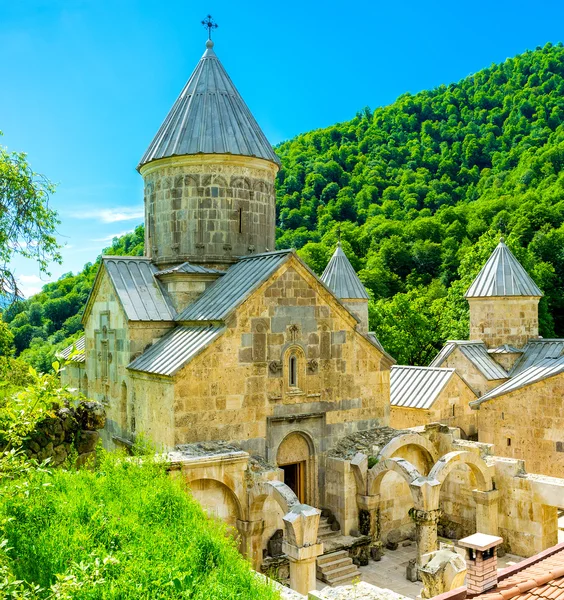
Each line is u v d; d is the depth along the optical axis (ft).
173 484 45.09
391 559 71.36
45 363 202.18
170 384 64.03
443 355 111.75
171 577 29.86
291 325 72.08
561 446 89.76
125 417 77.15
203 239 82.58
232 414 66.85
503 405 96.53
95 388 86.53
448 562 46.88
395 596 37.45
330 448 75.56
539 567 37.42
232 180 83.35
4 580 25.39
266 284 69.97
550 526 72.64
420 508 65.05
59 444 48.52
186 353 65.87
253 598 32.19
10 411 29.30
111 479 43.09
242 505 59.88
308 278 73.77
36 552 31.83
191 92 89.04
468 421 100.73
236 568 35.35
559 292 213.25
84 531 34.45
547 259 230.48
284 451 72.23
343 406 77.00
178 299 78.23
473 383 107.76
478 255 183.93
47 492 38.50
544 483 71.00
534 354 108.99
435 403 94.53
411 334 193.06
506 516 74.49
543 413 91.91
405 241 286.87
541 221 253.03
